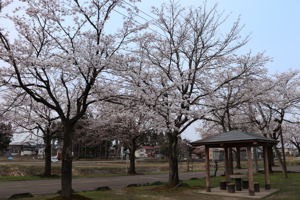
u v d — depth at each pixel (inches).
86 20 446.0
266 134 982.4
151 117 504.4
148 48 614.9
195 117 565.9
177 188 569.0
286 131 1354.6
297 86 943.7
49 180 808.3
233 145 540.7
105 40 432.1
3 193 552.1
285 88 916.6
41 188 631.8
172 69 617.9
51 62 396.2
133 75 476.4
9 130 846.5
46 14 430.9
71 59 397.1
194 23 671.1
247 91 729.6
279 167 1549.0
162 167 1459.2
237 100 721.6
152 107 470.6
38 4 432.5
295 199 439.8
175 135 588.1
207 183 550.0
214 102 632.4
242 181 608.4
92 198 448.8
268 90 750.5
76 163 1590.8
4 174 1025.5
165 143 2295.8
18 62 401.1
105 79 477.1
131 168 1124.5
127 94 476.1
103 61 407.8
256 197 474.9
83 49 410.0
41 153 2578.7
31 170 1078.4
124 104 477.7
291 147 2156.7
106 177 956.6
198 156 2652.6
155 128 510.6
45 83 415.5
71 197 406.3
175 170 597.3
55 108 422.3
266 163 577.6
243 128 1088.8
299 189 560.7
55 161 1758.1
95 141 1242.0
